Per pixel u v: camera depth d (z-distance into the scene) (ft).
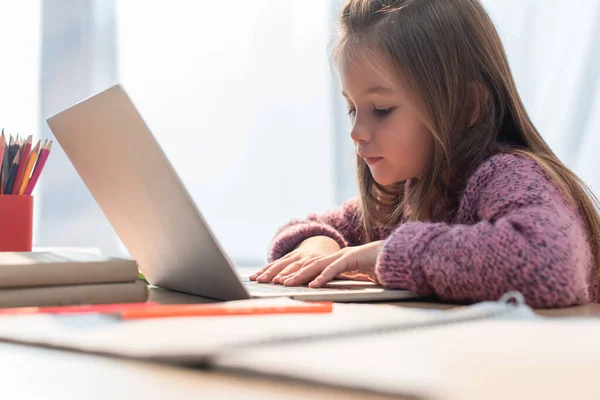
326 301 2.07
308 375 0.79
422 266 2.21
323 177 6.51
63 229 6.73
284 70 6.61
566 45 5.83
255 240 6.63
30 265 1.76
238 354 0.91
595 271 2.90
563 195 2.61
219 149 6.70
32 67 6.84
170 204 1.90
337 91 6.36
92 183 2.45
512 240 2.09
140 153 1.88
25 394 0.80
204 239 1.87
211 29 6.74
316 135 6.52
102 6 6.91
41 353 1.06
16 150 2.78
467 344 1.03
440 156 3.19
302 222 3.90
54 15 6.87
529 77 5.84
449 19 3.24
